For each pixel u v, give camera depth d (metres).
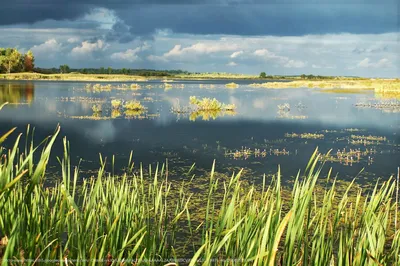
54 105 31.89
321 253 3.39
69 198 3.15
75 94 44.53
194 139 18.38
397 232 3.85
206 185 10.77
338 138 18.91
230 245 3.27
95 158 14.05
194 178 11.59
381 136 19.47
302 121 24.91
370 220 3.65
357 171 12.66
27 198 2.82
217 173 12.38
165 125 22.72
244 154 15.19
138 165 13.21
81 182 10.56
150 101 38.28
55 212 3.76
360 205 8.84
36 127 20.81
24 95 41.06
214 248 2.73
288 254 2.97
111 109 30.09
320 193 9.99
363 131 21.02
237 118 26.28
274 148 16.52
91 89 55.34
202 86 73.69
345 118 26.16
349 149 16.31
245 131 20.94
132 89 58.91
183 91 55.59
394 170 12.83
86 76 111.25
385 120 25.22
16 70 99.25
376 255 3.29
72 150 15.21
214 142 17.69
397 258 3.76
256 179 11.72
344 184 11.15
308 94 49.56
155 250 3.93
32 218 3.31
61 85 63.53
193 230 7.21
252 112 29.77
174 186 10.56
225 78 167.00
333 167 13.22
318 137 19.19
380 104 35.44
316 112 29.62
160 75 169.50
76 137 18.16
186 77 168.00
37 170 2.75
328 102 37.91
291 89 63.00
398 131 20.98
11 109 28.64
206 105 31.09
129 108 30.67
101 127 21.31
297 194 3.16
